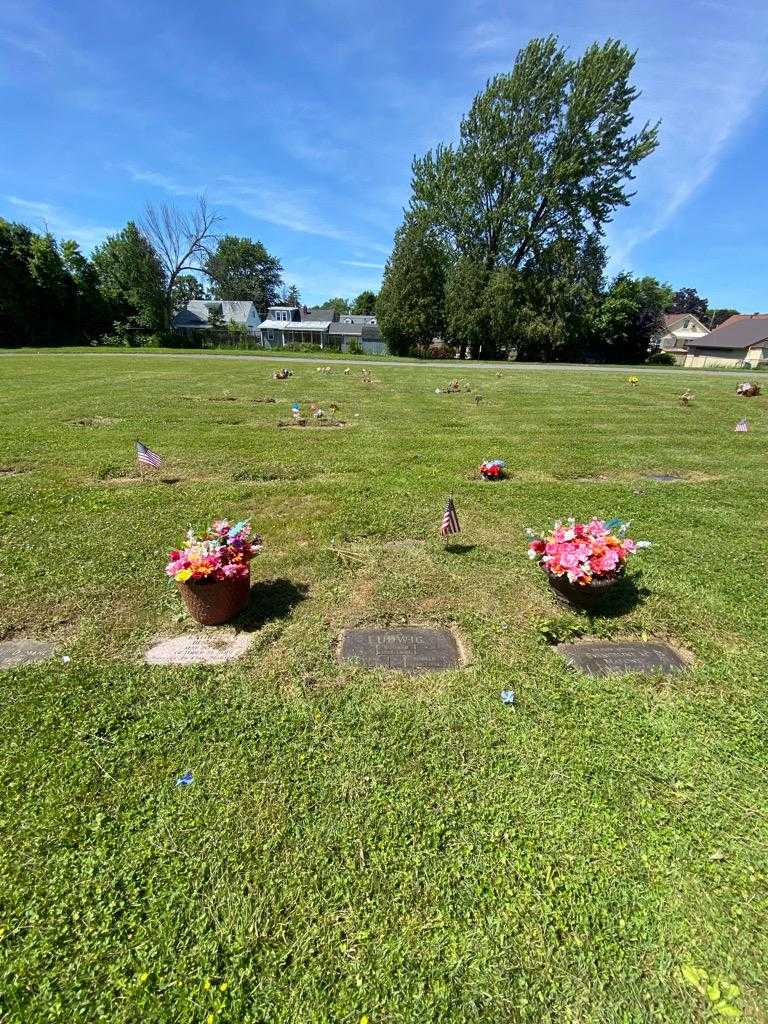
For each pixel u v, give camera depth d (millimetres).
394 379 15625
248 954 1345
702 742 2025
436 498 4789
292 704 2199
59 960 1332
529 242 30172
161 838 1637
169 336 37094
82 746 1978
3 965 1317
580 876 1532
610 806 1754
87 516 4285
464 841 1629
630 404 10867
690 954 1352
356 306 76812
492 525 4184
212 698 2234
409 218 31875
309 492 4945
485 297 29703
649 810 1741
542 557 3016
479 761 1927
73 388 12172
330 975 1300
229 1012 1229
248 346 39625
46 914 1432
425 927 1402
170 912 1436
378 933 1390
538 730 2074
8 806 1739
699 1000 1262
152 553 3609
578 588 2803
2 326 31453
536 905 1455
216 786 1813
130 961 1330
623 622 2826
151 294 36625
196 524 4129
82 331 35344
